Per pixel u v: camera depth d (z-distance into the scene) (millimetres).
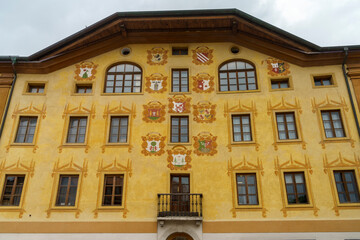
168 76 16766
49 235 13656
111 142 15344
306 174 14133
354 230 13109
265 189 14047
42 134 15516
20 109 16141
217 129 15367
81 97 16375
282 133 15172
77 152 15078
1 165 14820
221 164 14648
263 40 16984
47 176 14672
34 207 14109
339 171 14180
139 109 15953
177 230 13492
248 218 13641
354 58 16281
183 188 14477
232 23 16828
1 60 17047
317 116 15250
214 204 13969
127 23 17016
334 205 13531
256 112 15570
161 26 17250
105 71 17109
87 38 17156
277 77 16391
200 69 16891
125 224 13766
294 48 16594
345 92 15633
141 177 14555
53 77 17031
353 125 14875
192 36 17625
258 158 14617
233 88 16516
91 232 13672
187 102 16047
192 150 14984
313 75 16234
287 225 13391
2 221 13867
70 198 14391
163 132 15414
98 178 14586
